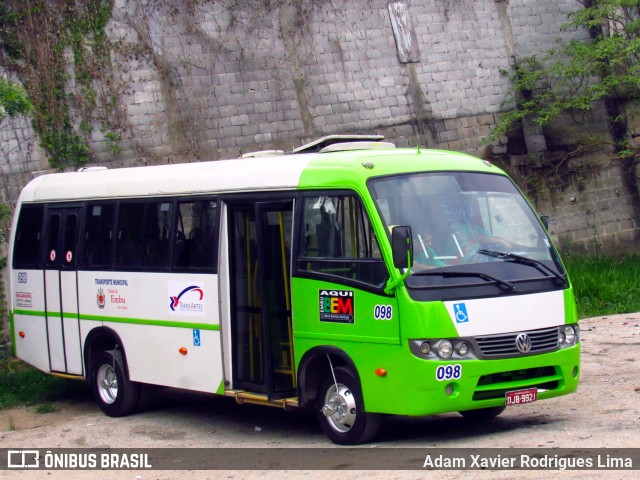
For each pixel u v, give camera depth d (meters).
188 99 17.53
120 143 16.86
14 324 13.47
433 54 19.95
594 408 9.96
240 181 10.05
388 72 19.45
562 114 21.08
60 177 13.05
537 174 20.78
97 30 16.83
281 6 18.58
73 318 12.34
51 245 12.76
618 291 18.03
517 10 20.94
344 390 9.03
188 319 10.55
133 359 11.42
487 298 8.55
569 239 20.98
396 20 19.66
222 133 17.75
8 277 14.73
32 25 16.25
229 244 10.16
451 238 8.85
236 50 18.06
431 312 8.31
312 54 18.75
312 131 18.53
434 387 8.26
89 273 12.05
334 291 8.98
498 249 8.99
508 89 20.66
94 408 12.73
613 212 21.47
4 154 15.79
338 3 19.11
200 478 8.49
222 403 12.47
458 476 7.46
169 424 11.25
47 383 14.05
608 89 20.33
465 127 20.08
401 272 8.35
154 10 17.42
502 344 8.55
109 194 11.91
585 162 21.22
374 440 9.22
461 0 20.41
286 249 9.58
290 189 9.52
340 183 9.04
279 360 9.64
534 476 7.28
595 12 20.16
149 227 11.24
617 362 12.59
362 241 8.79
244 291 10.04
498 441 8.72
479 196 9.30
